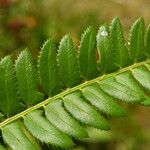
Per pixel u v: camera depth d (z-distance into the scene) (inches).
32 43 17.1
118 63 8.1
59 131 7.7
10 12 18.7
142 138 19.5
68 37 8.1
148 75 8.1
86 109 7.8
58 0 21.7
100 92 7.9
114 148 18.1
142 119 21.3
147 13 29.5
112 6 28.0
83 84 8.1
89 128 16.4
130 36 8.2
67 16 20.4
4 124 7.9
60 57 8.0
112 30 8.2
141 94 7.8
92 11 20.8
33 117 7.9
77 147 14.9
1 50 15.7
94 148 16.3
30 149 7.7
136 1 29.2
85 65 8.1
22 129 7.9
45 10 20.2
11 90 7.9
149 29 8.3
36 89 8.0
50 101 8.0
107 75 8.1
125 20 28.2
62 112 7.8
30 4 19.5
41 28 18.4
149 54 8.2
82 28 19.3
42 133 7.7
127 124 18.9
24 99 7.9
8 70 7.9
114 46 8.1
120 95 7.9
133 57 8.2
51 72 8.0
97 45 8.1
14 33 17.3
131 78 8.0
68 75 8.0
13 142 7.7
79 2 25.0
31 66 7.9
